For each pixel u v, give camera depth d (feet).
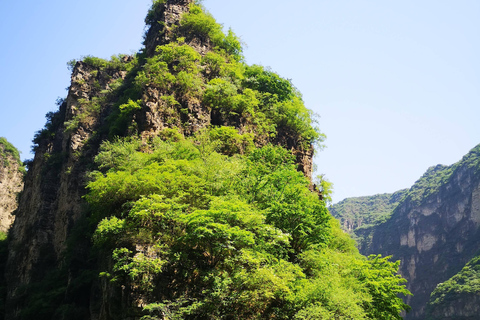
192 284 100.68
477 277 651.66
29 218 214.69
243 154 167.73
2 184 418.72
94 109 216.33
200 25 221.25
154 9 247.29
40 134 255.91
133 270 94.68
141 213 102.27
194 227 97.35
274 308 100.37
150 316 91.56
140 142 155.53
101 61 247.29
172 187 115.44
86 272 139.95
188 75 180.14
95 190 123.24
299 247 121.60
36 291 165.99
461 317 619.26
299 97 218.79
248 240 97.66
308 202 125.49
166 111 168.35
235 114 182.50
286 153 161.79
